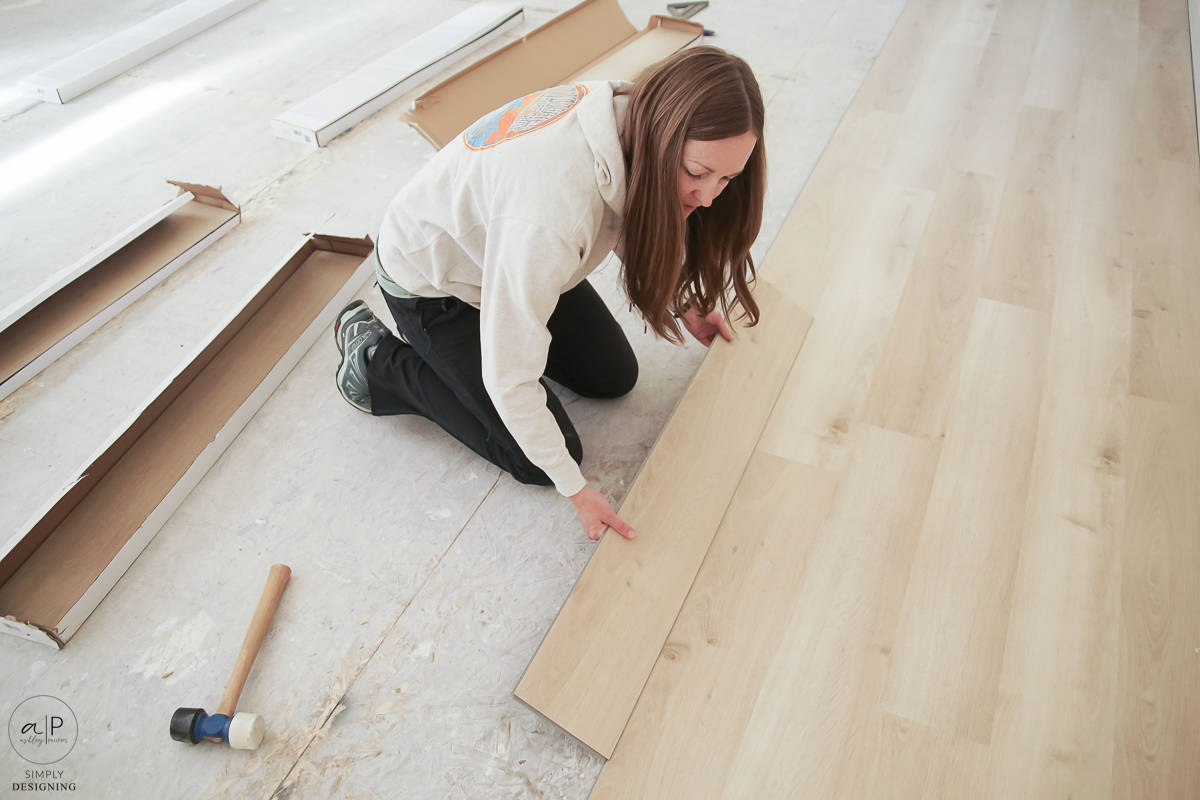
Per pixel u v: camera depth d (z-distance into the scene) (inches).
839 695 56.2
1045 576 62.3
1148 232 93.6
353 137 113.7
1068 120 112.3
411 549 66.1
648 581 60.9
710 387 73.7
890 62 125.7
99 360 82.6
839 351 79.8
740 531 65.1
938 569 62.9
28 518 68.9
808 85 120.7
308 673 58.9
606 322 71.2
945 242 92.5
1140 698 55.7
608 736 53.9
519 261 45.2
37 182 106.9
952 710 55.4
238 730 53.4
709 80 41.1
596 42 123.3
